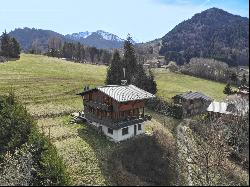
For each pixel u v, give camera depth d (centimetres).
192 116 9356
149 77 10569
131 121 6831
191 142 7162
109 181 5234
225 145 6819
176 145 6906
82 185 5022
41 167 5072
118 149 6200
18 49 15375
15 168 4941
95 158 5781
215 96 12156
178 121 8631
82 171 5366
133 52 11194
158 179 5609
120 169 5553
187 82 14350
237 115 7344
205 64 16475
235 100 8688
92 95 7281
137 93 7138
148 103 9469
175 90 11938
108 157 5853
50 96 9319
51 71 12825
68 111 8256
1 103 6316
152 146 6581
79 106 8750
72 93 9881
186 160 6338
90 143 6362
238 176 5959
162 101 9375
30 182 4912
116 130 6556
